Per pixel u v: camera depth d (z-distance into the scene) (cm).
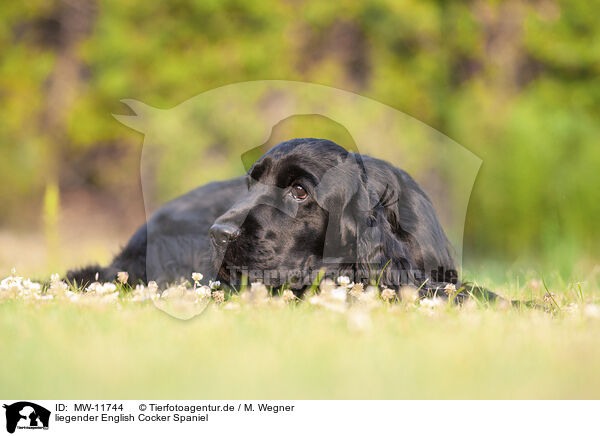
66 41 2572
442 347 471
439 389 411
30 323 547
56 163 2534
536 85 2375
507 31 2377
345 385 411
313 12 2303
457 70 2383
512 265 1391
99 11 2505
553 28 2400
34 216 2566
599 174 1778
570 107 2319
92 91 2478
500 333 524
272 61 2300
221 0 2309
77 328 529
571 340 504
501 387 410
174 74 2311
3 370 426
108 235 2467
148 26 2369
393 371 425
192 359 442
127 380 412
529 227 1744
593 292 866
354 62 2344
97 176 2602
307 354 452
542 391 409
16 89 2538
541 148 1819
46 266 1342
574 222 1727
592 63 2384
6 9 2505
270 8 2319
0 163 2531
